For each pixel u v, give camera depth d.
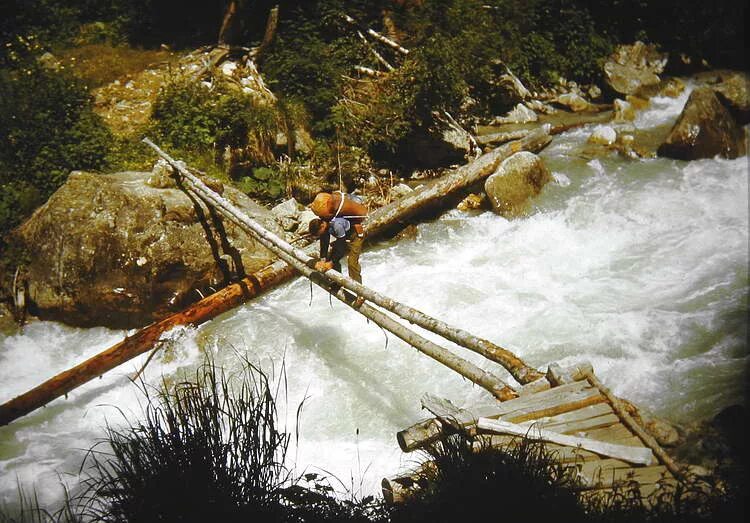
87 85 11.69
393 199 10.15
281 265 8.11
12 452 6.00
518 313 7.23
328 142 10.98
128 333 7.77
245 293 7.80
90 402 6.63
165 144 9.91
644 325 6.81
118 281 7.60
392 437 5.82
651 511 3.86
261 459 4.52
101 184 7.96
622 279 7.80
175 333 7.20
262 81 11.41
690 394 5.73
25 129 9.97
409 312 5.96
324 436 5.89
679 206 9.23
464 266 8.34
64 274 7.71
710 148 10.66
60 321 7.93
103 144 9.84
